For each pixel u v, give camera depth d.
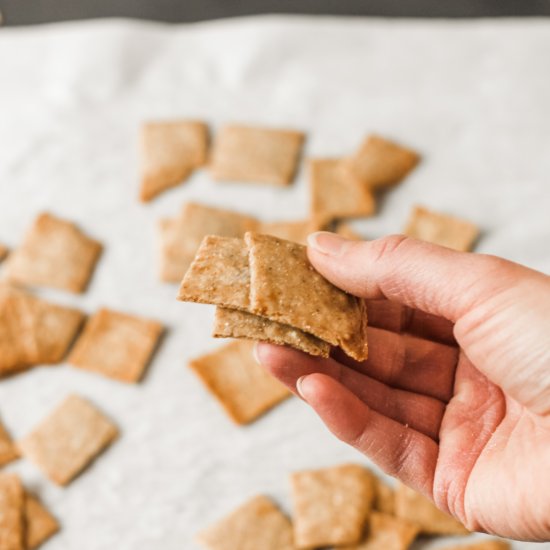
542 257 0.50
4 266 0.52
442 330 0.42
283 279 0.37
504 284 0.36
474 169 0.51
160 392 0.50
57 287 0.51
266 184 0.52
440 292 0.37
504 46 0.52
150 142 0.52
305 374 0.39
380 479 0.48
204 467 0.48
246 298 0.36
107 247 0.52
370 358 0.40
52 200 0.52
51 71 0.54
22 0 0.54
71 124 0.53
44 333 0.50
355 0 0.54
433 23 0.53
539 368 0.36
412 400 0.40
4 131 0.53
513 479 0.37
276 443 0.48
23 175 0.53
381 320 0.42
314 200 0.51
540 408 0.37
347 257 0.37
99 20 0.54
